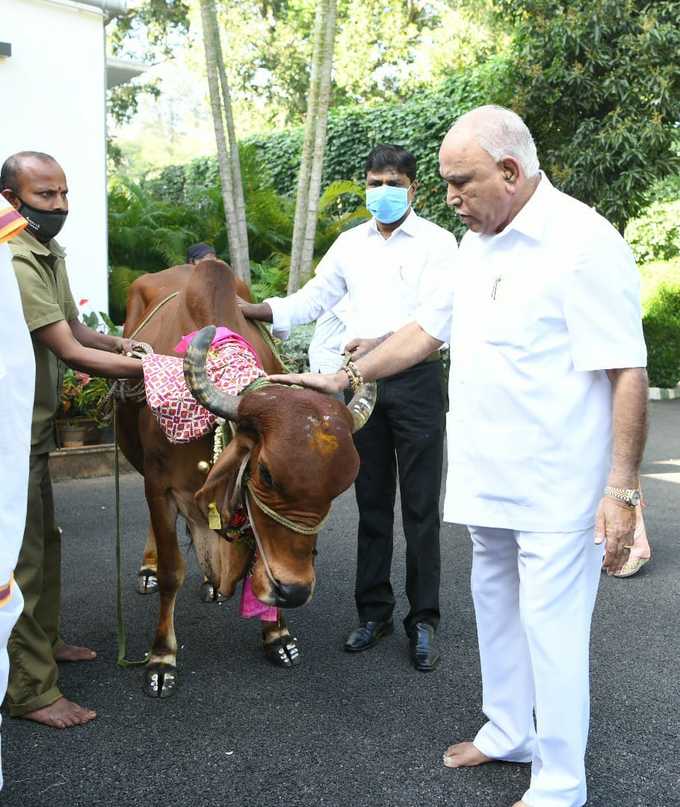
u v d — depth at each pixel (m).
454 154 2.60
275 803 2.86
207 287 3.75
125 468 7.52
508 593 2.94
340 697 3.60
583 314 2.54
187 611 4.58
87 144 8.67
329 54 9.62
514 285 2.66
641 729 3.32
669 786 2.94
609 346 2.53
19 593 2.21
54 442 3.54
